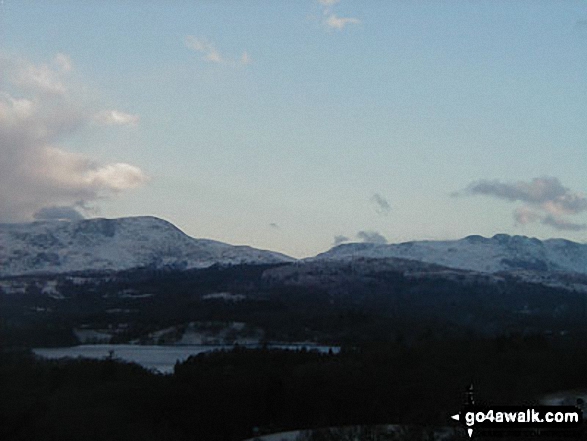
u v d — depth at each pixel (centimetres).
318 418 16838
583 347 18838
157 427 15988
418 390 16450
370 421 16288
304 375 17925
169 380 17575
